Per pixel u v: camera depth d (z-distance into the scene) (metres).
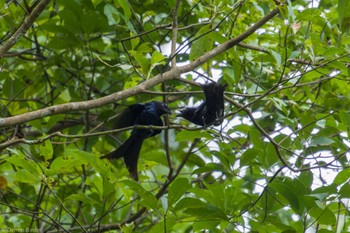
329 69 12.29
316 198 8.98
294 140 10.23
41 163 9.20
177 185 8.65
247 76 11.57
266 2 11.40
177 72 9.46
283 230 9.48
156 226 9.07
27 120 8.72
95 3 11.06
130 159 10.23
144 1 12.73
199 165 13.07
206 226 9.52
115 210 11.91
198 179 12.06
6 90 12.88
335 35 10.54
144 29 12.07
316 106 12.04
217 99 9.48
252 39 11.41
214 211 9.20
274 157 9.47
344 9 9.18
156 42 12.81
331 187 9.05
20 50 14.07
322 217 9.15
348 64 10.83
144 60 9.31
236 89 10.86
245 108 9.53
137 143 10.29
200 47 10.17
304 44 9.91
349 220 11.63
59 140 13.08
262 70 11.75
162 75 9.34
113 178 8.97
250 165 10.11
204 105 9.70
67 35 12.70
